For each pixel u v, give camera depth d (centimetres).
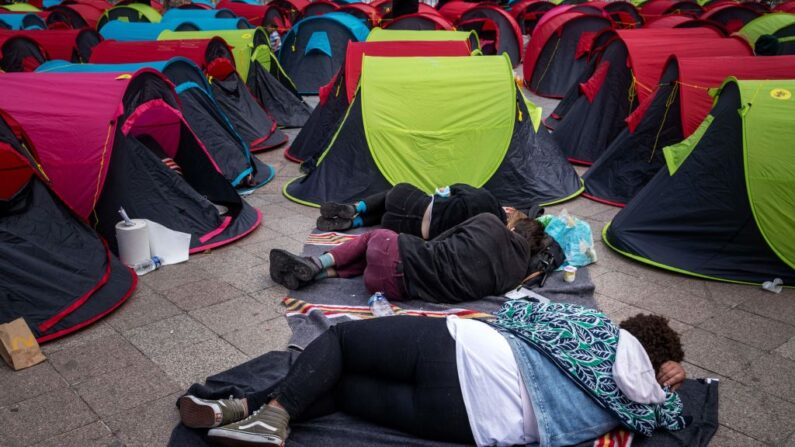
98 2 2347
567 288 480
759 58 700
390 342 300
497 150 667
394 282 449
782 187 498
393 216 551
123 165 525
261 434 289
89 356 388
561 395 292
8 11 2098
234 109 917
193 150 641
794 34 1228
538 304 332
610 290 493
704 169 537
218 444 302
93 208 506
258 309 450
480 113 676
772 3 2152
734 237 516
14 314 399
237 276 502
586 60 1315
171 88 602
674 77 695
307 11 2019
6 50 1309
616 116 848
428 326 305
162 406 342
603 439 300
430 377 295
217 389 341
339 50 1363
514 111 679
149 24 1462
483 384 292
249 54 1083
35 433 319
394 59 709
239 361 386
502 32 1789
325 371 301
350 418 321
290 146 898
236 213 618
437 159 660
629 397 290
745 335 429
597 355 297
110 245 518
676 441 313
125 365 380
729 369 389
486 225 470
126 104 549
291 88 1192
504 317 335
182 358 388
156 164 560
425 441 303
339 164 677
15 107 503
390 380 307
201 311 446
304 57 1365
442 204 535
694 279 514
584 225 543
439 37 1102
